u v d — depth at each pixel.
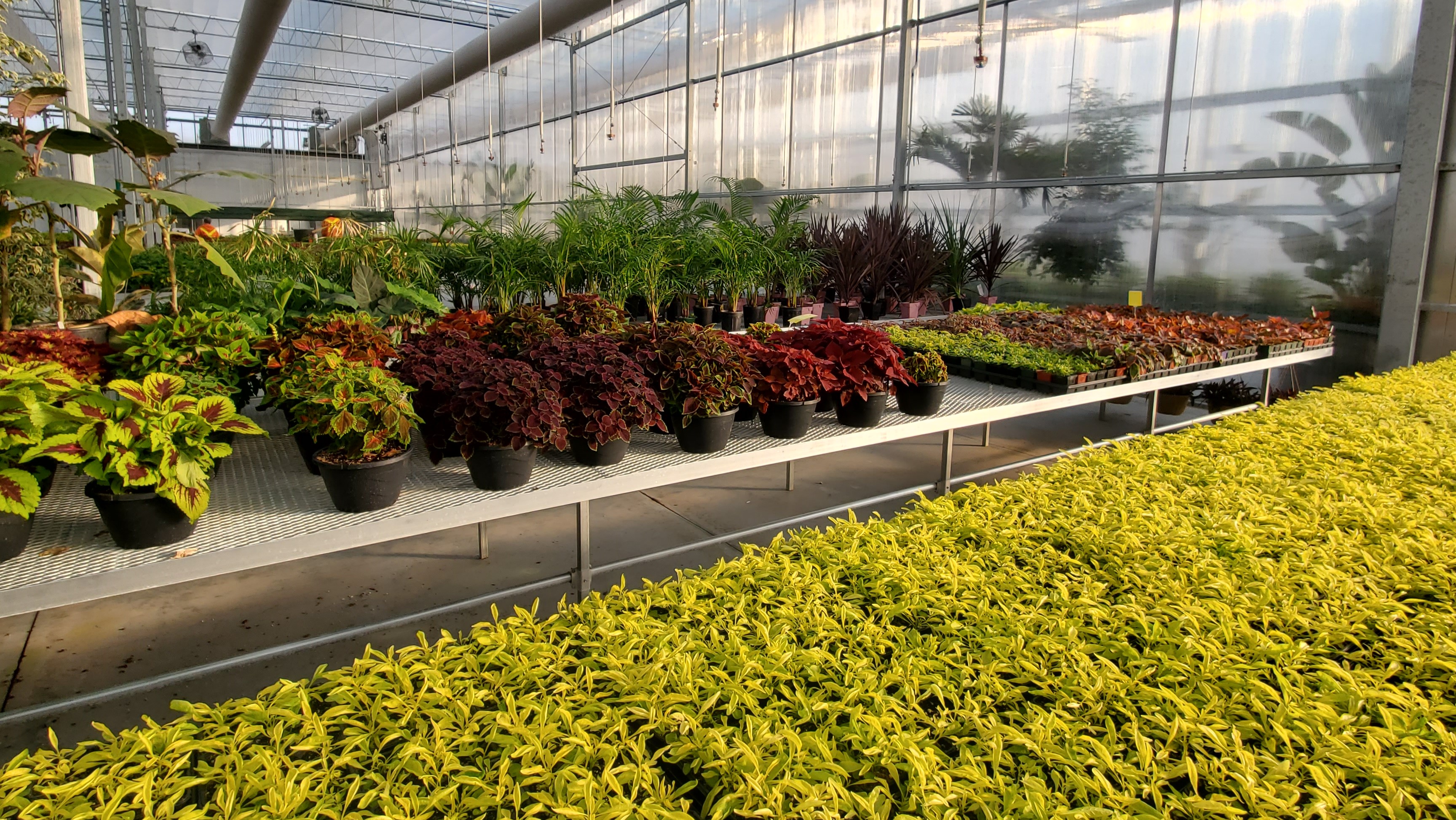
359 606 3.19
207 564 2.06
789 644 1.66
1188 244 7.05
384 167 26.47
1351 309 6.16
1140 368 4.43
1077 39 7.62
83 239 4.48
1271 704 1.45
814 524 4.12
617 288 7.00
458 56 14.35
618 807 1.16
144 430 2.05
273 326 3.68
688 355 3.11
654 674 1.50
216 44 18.64
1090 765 1.28
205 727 1.41
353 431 2.36
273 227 19.11
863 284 7.86
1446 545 2.14
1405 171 5.73
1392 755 1.32
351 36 16.86
